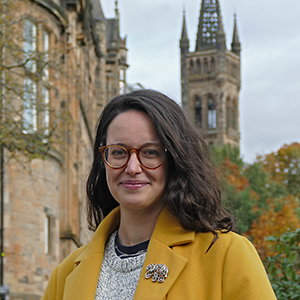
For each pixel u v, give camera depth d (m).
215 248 2.39
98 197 3.05
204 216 2.47
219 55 115.38
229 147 60.81
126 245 2.64
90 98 45.00
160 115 2.54
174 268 2.36
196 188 2.49
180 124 2.59
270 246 6.64
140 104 2.56
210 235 2.44
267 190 50.97
